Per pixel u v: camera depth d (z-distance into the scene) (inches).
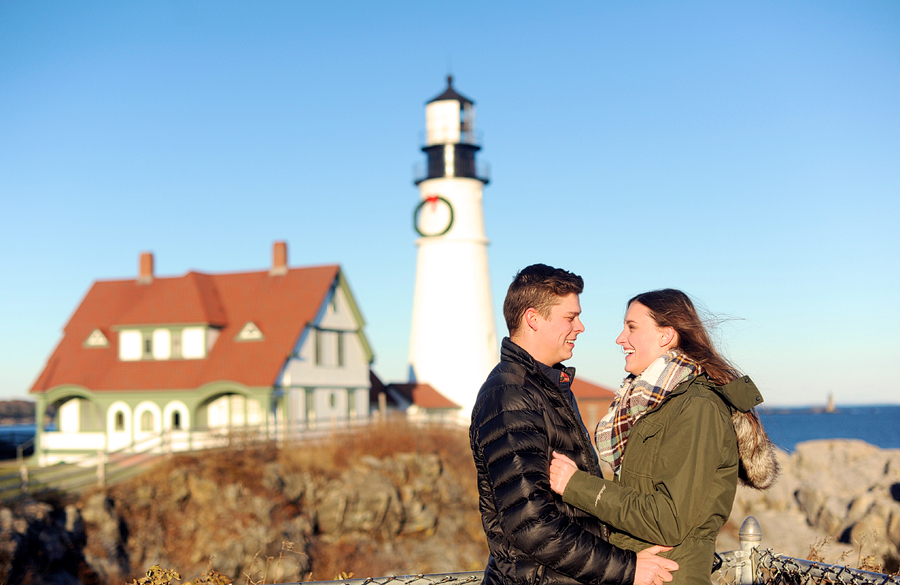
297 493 1005.2
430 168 1834.4
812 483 1246.9
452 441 1349.7
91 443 1393.9
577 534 131.2
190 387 1347.2
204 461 975.6
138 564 818.2
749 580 188.1
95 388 1397.6
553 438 141.9
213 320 1414.9
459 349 1781.5
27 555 704.4
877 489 1159.6
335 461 1120.2
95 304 1549.0
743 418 144.3
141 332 1441.9
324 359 1472.7
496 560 143.1
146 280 1540.4
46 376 1445.6
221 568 850.1
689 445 134.6
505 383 142.8
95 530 807.7
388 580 169.3
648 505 132.7
